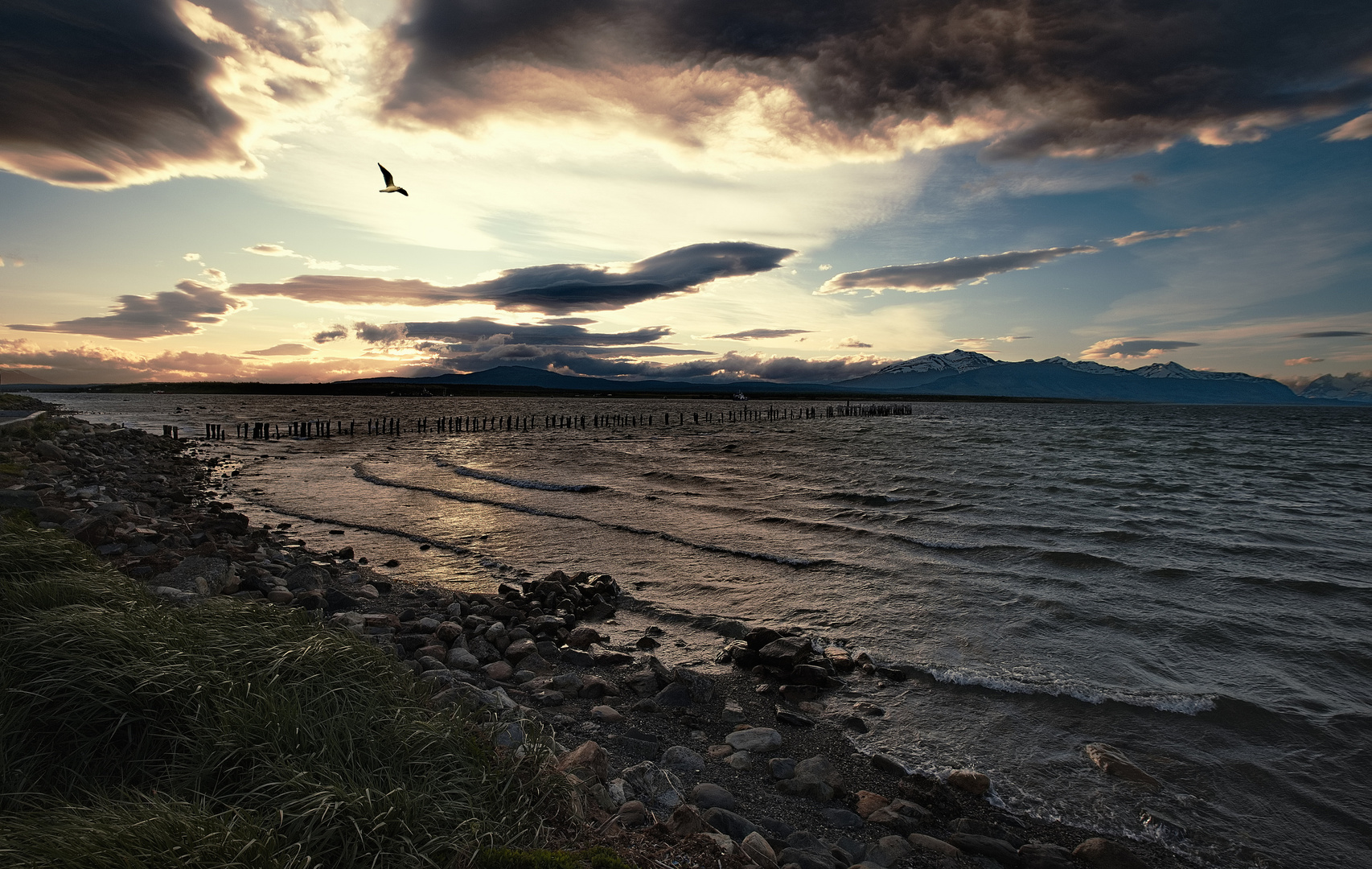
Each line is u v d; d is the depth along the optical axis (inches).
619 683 334.0
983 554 591.8
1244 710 296.8
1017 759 263.1
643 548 631.8
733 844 171.0
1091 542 641.0
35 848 112.9
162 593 302.2
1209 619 417.1
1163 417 5329.7
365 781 153.3
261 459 1518.2
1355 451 1875.0
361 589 451.5
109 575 257.6
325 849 131.6
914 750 270.7
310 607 379.6
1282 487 1084.5
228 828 125.1
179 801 134.0
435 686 254.7
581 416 3998.5
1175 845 212.4
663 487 1039.6
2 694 157.2
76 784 147.0
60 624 182.1
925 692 324.5
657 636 412.2
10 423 928.3
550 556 604.4
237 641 209.9
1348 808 229.9
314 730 167.6
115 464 1048.8
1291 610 435.2
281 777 148.2
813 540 658.2
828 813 221.8
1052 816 226.4
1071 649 372.8
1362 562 567.2
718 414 4596.5
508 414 4335.6
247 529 610.2
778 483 1080.2
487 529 716.0
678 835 168.6
